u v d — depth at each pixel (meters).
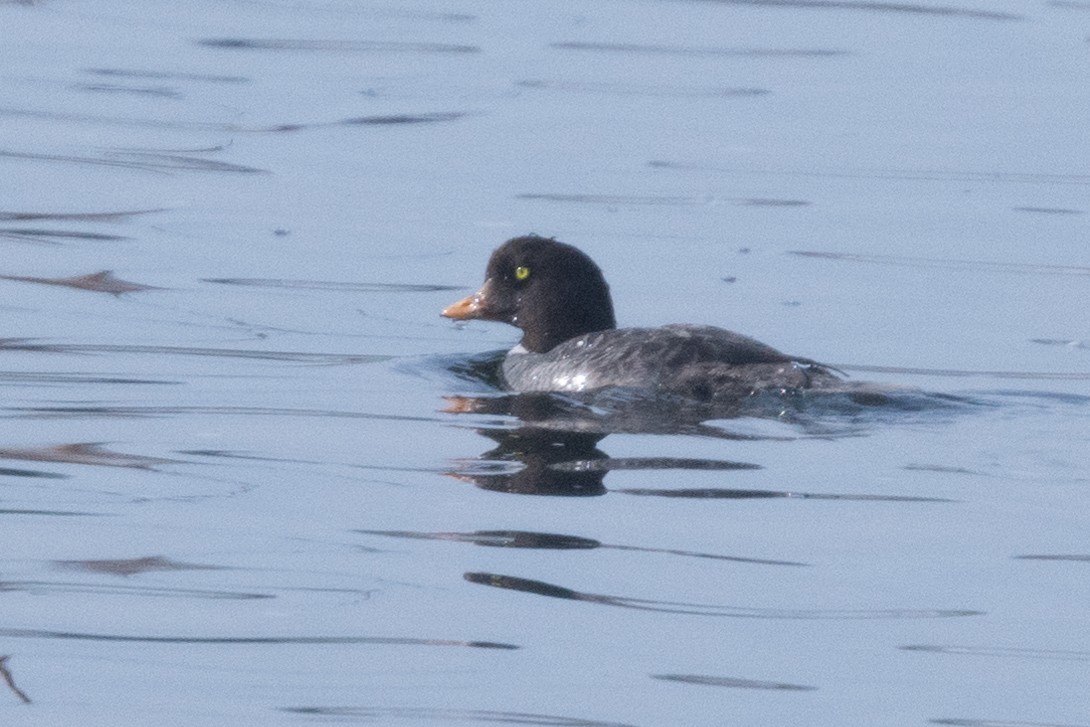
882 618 8.46
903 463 11.02
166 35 27.70
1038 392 12.80
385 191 19.92
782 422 11.91
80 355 13.70
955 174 20.98
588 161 21.39
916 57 27.27
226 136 22.14
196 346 14.16
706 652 8.06
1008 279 16.88
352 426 11.84
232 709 7.43
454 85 25.05
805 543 9.49
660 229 18.56
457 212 19.16
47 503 10.02
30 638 8.10
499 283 14.38
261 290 16.14
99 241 17.62
